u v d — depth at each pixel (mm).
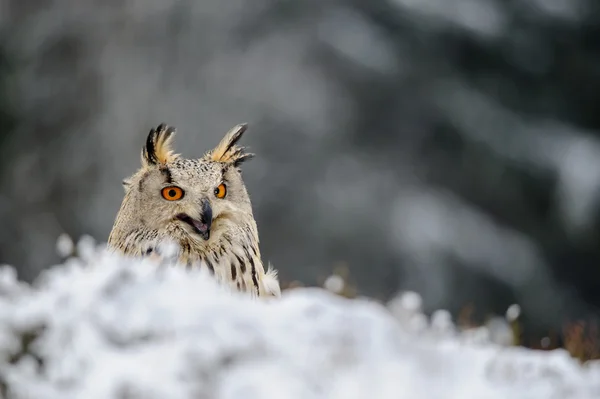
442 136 34562
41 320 5352
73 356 5168
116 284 5516
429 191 33594
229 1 35688
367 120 34312
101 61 36344
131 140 35000
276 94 34062
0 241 34781
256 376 5137
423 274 32000
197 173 8805
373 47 34969
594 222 34281
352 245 32250
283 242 32438
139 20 36250
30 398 5141
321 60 34469
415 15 35750
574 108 36781
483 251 32781
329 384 5199
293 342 5305
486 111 35094
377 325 5555
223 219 8680
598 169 34594
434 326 7043
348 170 33188
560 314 32938
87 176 35094
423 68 35125
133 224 8766
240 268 8695
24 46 37375
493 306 32500
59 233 34719
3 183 35688
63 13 37375
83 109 36281
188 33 35719
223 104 34406
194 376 5090
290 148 33500
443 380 5449
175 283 5633
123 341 5250
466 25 35844
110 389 5004
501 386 5559
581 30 36969
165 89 35188
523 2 36969
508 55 36250
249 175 33031
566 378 5996
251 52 34812
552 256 34656
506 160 34594
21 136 36344
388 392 5215
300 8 35500
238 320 5352
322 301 5695
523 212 34688
